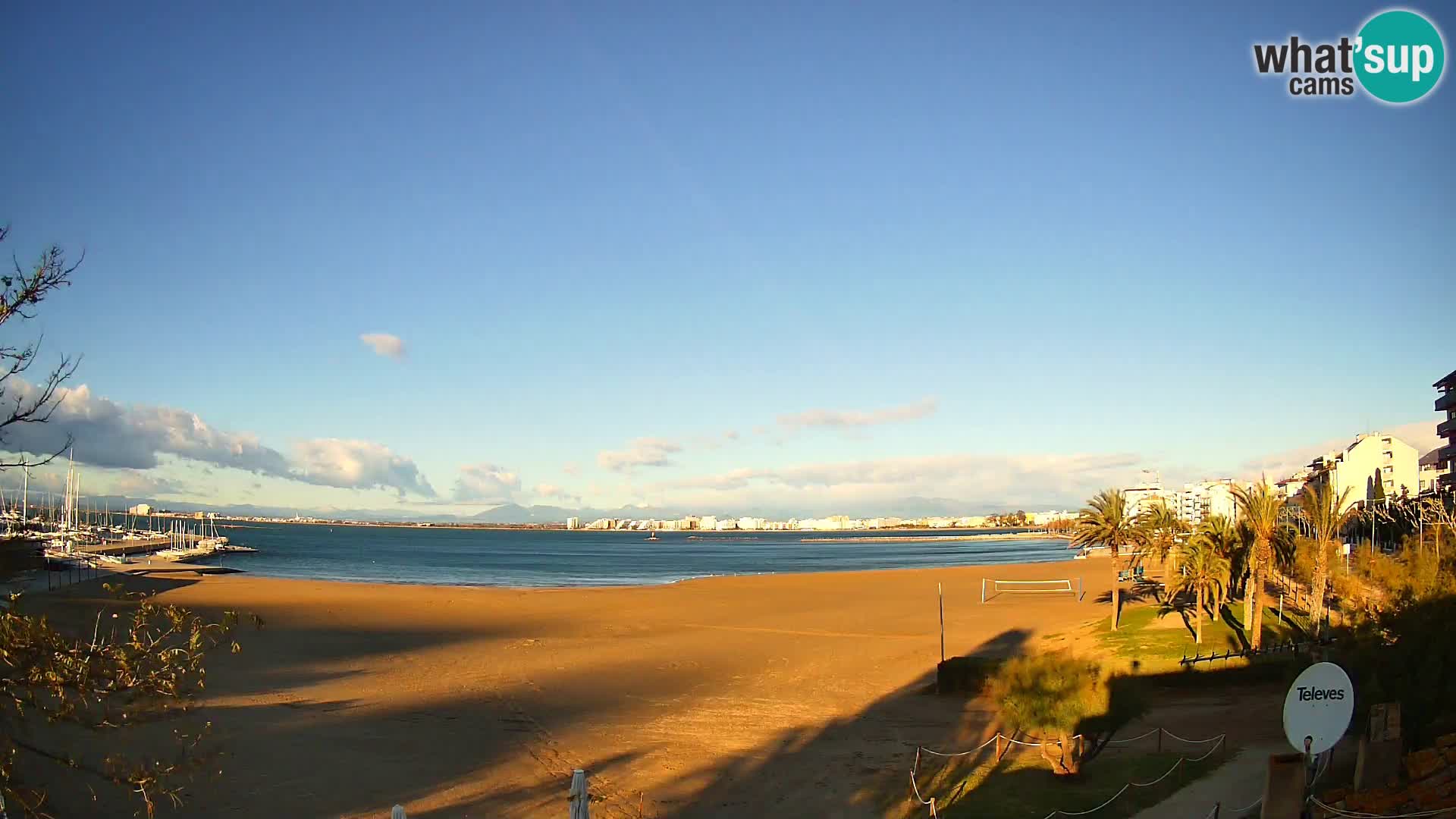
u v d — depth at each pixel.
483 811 23.64
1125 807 20.97
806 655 52.25
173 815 22.22
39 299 11.29
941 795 24.19
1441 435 89.81
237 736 29.86
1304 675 14.06
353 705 36.06
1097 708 25.44
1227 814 19.03
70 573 104.75
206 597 82.56
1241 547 52.44
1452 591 19.17
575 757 29.19
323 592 90.31
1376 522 70.75
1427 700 17.80
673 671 46.47
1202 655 41.31
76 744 26.88
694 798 24.91
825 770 27.61
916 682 43.59
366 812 23.19
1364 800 15.45
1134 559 67.88
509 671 45.81
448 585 115.12
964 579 115.00
